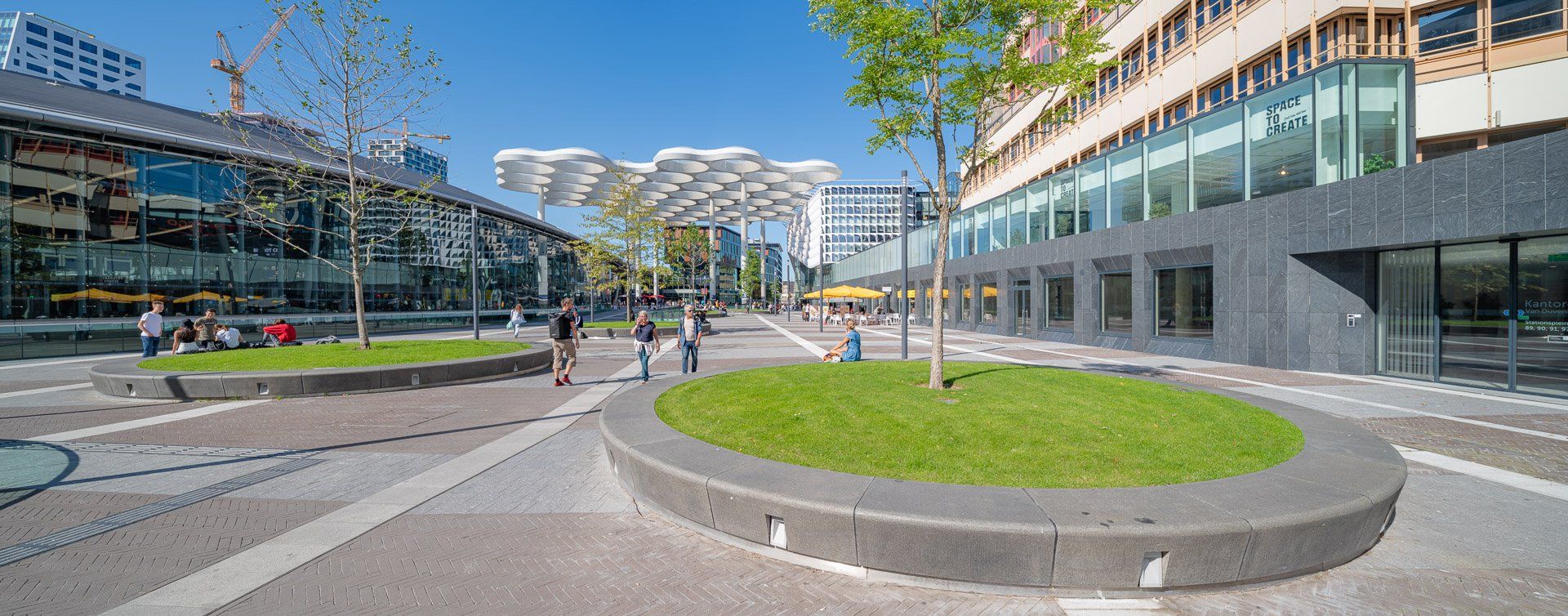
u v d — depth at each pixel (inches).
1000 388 325.7
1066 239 907.4
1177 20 848.9
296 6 538.9
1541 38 601.3
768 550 169.6
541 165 3289.9
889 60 332.5
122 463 262.2
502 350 617.3
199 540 177.5
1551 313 412.2
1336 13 642.8
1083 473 188.2
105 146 1033.5
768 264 6092.5
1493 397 415.8
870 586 152.2
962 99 359.6
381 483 236.5
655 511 203.9
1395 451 210.7
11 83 1047.0
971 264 1255.5
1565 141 366.3
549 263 2566.4
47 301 973.2
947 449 214.1
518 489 229.3
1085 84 356.2
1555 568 163.0
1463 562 166.7
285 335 771.4
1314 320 538.6
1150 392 321.7
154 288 1083.3
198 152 1135.6
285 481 237.5
